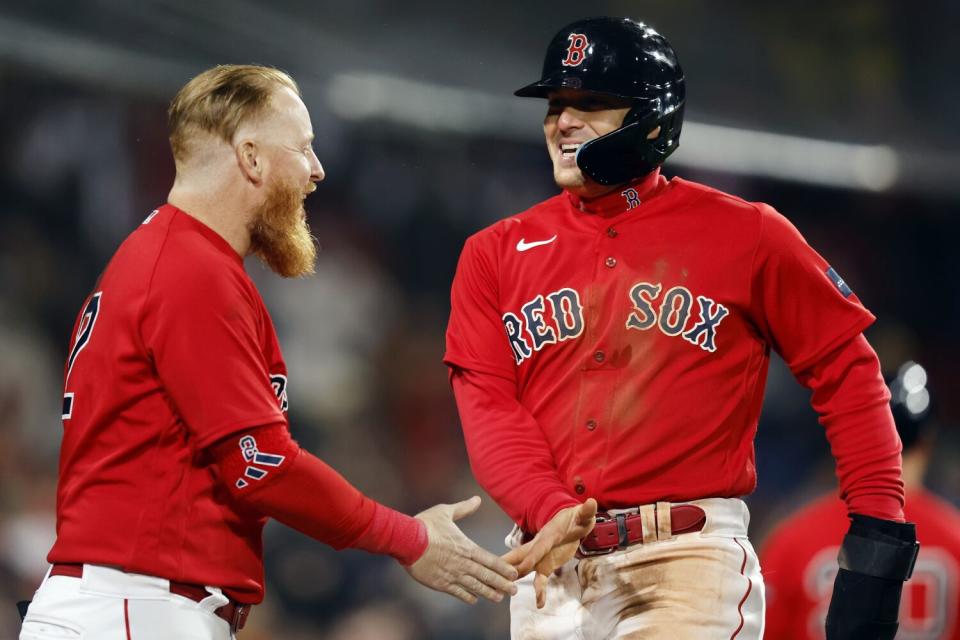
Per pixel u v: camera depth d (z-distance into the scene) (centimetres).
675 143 1158
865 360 1127
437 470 3469
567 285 1139
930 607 1638
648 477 1102
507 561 1087
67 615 1038
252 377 1050
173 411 1056
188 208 1103
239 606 1095
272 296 3453
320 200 3628
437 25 2772
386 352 3591
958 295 4138
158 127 3328
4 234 3156
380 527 1083
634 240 1133
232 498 1080
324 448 3300
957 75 3375
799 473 3653
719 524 1098
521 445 1140
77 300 3203
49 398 2961
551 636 1134
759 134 3170
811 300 1116
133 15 2458
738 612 1088
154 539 1045
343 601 2720
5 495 2609
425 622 2728
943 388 4047
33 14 2408
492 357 1182
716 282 1108
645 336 1109
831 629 1131
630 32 1140
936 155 3369
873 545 1105
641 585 1088
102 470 1053
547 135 1163
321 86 2662
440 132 3064
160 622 1039
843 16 3275
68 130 3244
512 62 2850
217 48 2541
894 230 4128
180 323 1038
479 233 1220
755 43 3170
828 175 3291
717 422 1105
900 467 1129
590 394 1122
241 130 1101
